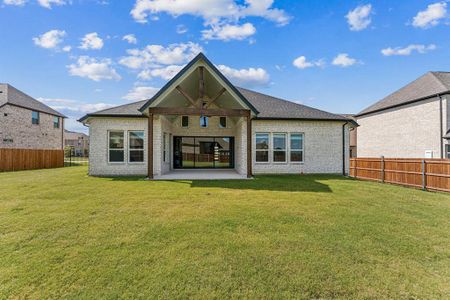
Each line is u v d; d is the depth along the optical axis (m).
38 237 4.75
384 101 25.91
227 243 4.50
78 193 9.02
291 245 4.43
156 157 14.12
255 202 7.67
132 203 7.49
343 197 8.55
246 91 20.19
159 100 12.27
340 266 3.70
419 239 4.80
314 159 16.02
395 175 11.97
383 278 3.39
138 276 3.39
